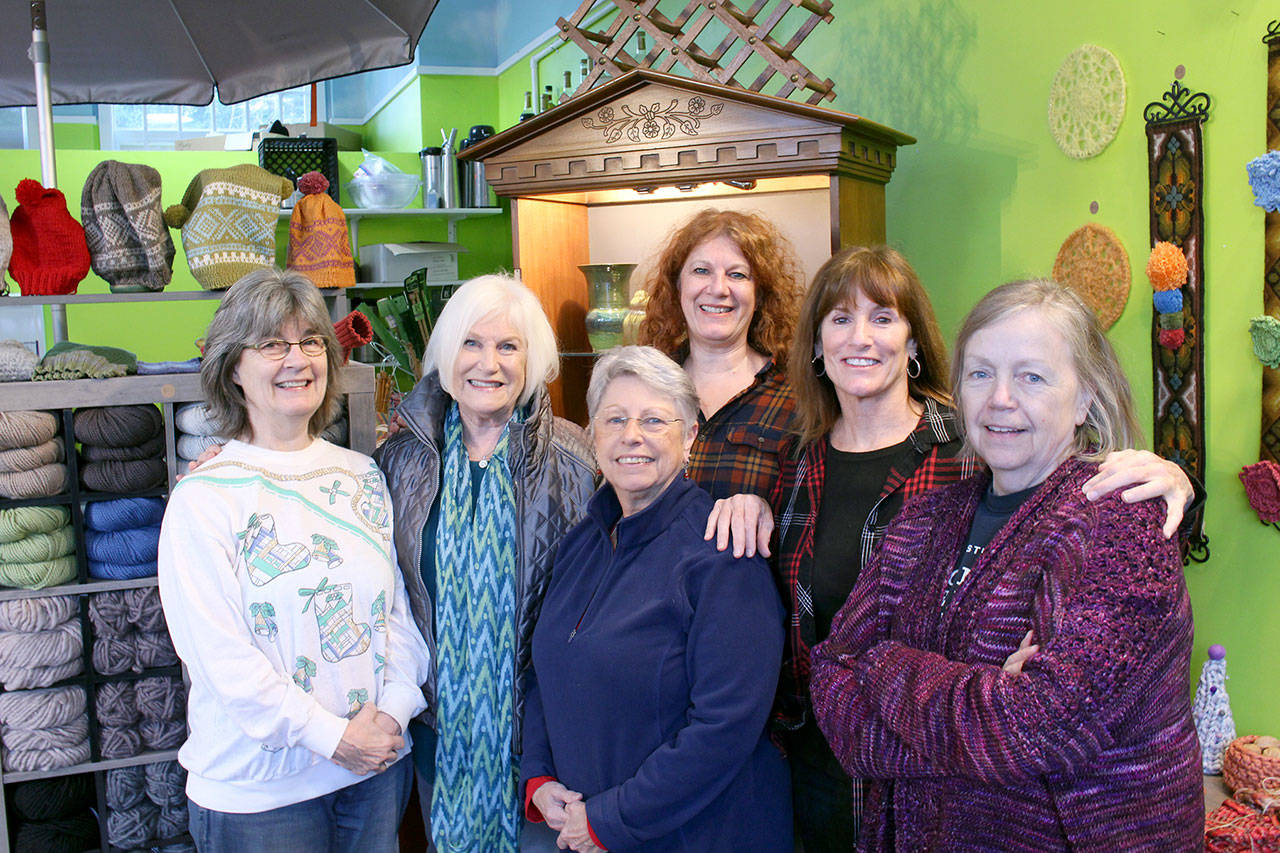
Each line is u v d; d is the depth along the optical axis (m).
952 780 1.19
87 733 2.05
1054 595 1.10
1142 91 2.35
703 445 1.99
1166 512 1.12
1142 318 2.39
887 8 3.13
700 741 1.45
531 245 3.14
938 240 3.01
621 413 1.58
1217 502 2.25
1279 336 2.03
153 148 6.43
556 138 2.91
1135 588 1.06
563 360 3.32
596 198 3.38
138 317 4.88
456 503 1.84
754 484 1.90
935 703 1.12
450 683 1.80
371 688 1.73
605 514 1.68
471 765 1.79
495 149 3.02
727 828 1.52
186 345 4.96
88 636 2.02
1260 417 2.13
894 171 3.17
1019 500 1.24
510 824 1.78
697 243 2.06
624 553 1.61
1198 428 2.26
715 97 2.61
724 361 2.11
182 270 4.95
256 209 2.20
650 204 3.25
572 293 3.35
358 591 1.73
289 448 1.78
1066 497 1.16
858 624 1.36
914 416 1.69
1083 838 1.07
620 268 3.06
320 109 6.76
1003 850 1.13
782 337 2.10
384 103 6.18
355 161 5.09
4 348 2.02
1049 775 1.10
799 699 1.63
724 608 1.49
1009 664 1.11
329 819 1.73
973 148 2.85
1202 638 2.33
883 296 1.62
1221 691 2.23
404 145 5.81
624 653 1.52
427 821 1.91
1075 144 2.51
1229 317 2.19
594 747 1.54
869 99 3.26
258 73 3.32
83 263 2.16
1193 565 2.33
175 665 2.07
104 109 6.30
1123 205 2.41
